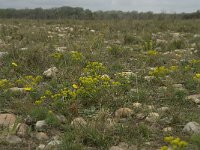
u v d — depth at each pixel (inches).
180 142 160.4
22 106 235.3
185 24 834.8
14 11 1366.9
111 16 1210.0
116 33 622.8
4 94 254.1
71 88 272.4
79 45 431.8
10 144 191.9
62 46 451.2
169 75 315.9
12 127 203.3
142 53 420.8
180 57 402.0
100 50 414.0
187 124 208.2
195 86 281.9
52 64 338.6
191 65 352.2
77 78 297.3
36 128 207.9
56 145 189.0
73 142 190.7
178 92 254.2
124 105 241.9
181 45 497.4
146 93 260.5
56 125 211.2
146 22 832.3
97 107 240.8
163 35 651.5
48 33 577.3
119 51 400.5
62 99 239.3
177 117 219.3
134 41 529.0
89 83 252.4
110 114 228.5
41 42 468.8
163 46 486.9
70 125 209.5
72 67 325.4
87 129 199.5
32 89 256.2
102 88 257.0
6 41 467.8
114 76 315.3
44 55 354.6
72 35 593.9
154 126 214.7
